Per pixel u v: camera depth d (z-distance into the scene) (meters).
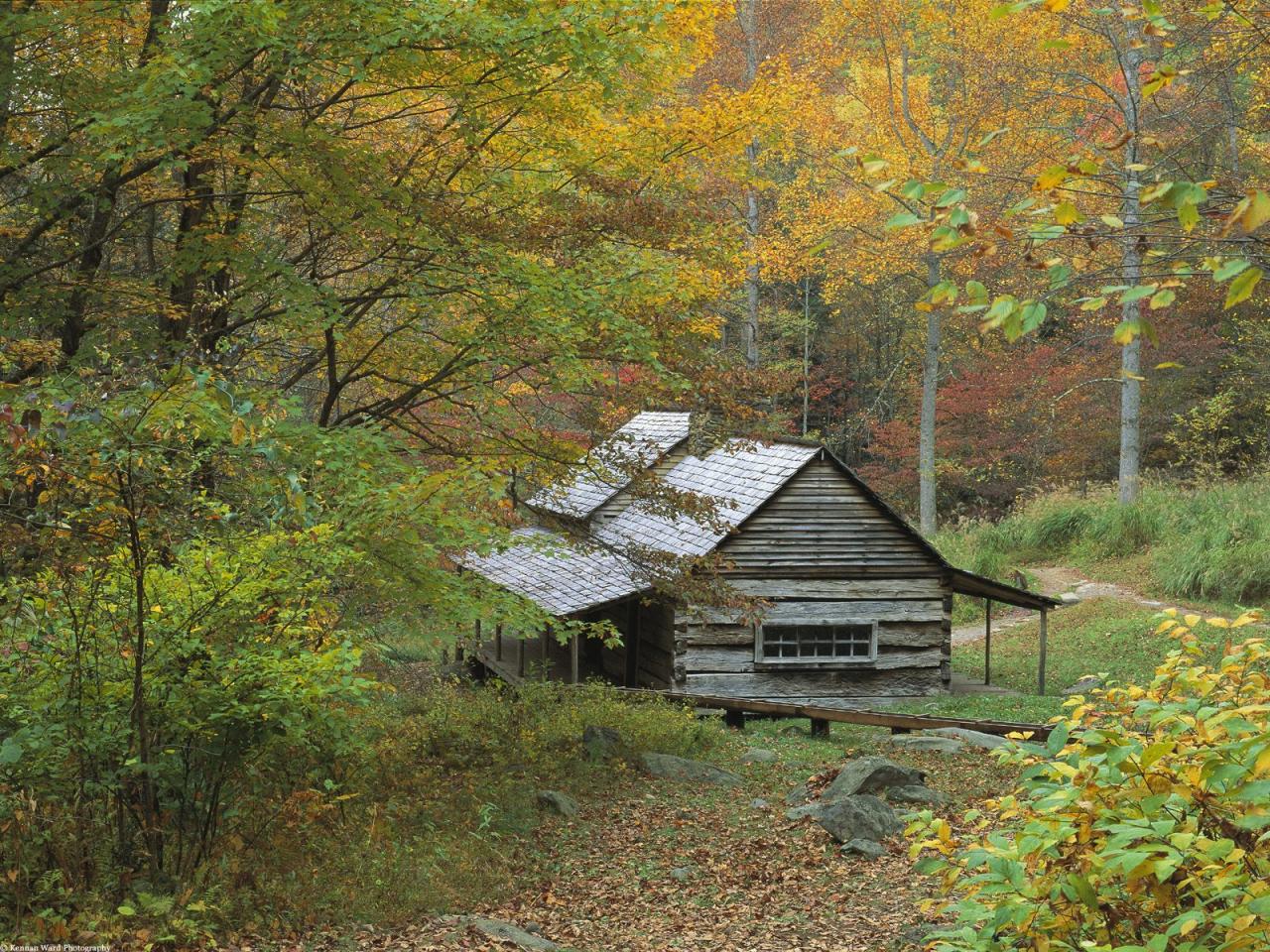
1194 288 28.44
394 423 13.62
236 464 8.52
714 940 7.44
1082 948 3.63
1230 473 34.41
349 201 10.98
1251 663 4.43
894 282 41.59
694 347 13.55
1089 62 27.89
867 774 10.41
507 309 11.72
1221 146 22.52
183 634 7.28
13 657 6.66
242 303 12.49
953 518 39.84
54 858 6.61
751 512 20.19
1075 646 22.81
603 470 13.89
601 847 9.62
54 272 13.06
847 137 32.59
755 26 34.16
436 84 11.02
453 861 8.62
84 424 6.64
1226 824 3.76
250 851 7.54
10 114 10.55
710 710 17.17
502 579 22.89
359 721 9.20
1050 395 35.03
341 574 9.15
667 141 13.74
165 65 9.41
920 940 7.07
